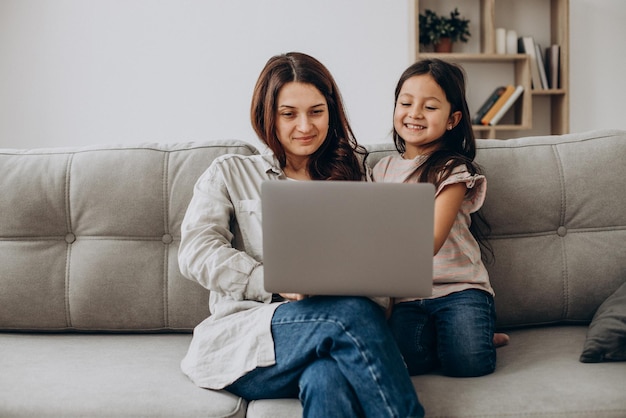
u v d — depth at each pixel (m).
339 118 1.50
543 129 3.90
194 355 1.25
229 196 1.43
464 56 3.63
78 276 1.53
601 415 1.10
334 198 1.09
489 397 1.13
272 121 1.43
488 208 1.55
